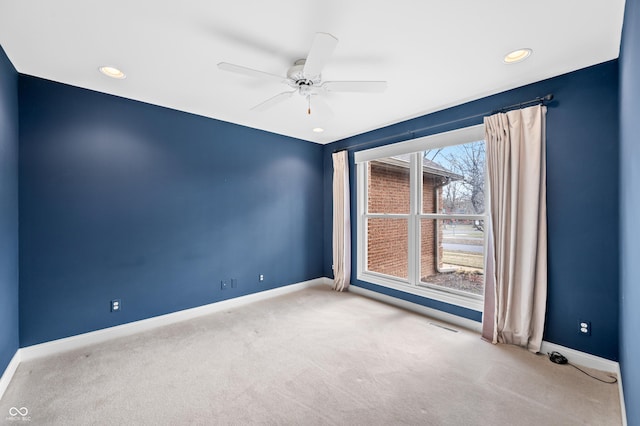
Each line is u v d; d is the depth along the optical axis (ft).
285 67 7.34
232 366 7.40
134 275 9.58
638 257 4.31
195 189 10.99
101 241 8.96
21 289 7.69
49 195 8.11
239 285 12.27
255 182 12.82
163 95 9.15
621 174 6.17
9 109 6.95
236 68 6.05
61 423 5.46
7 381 6.62
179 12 5.30
